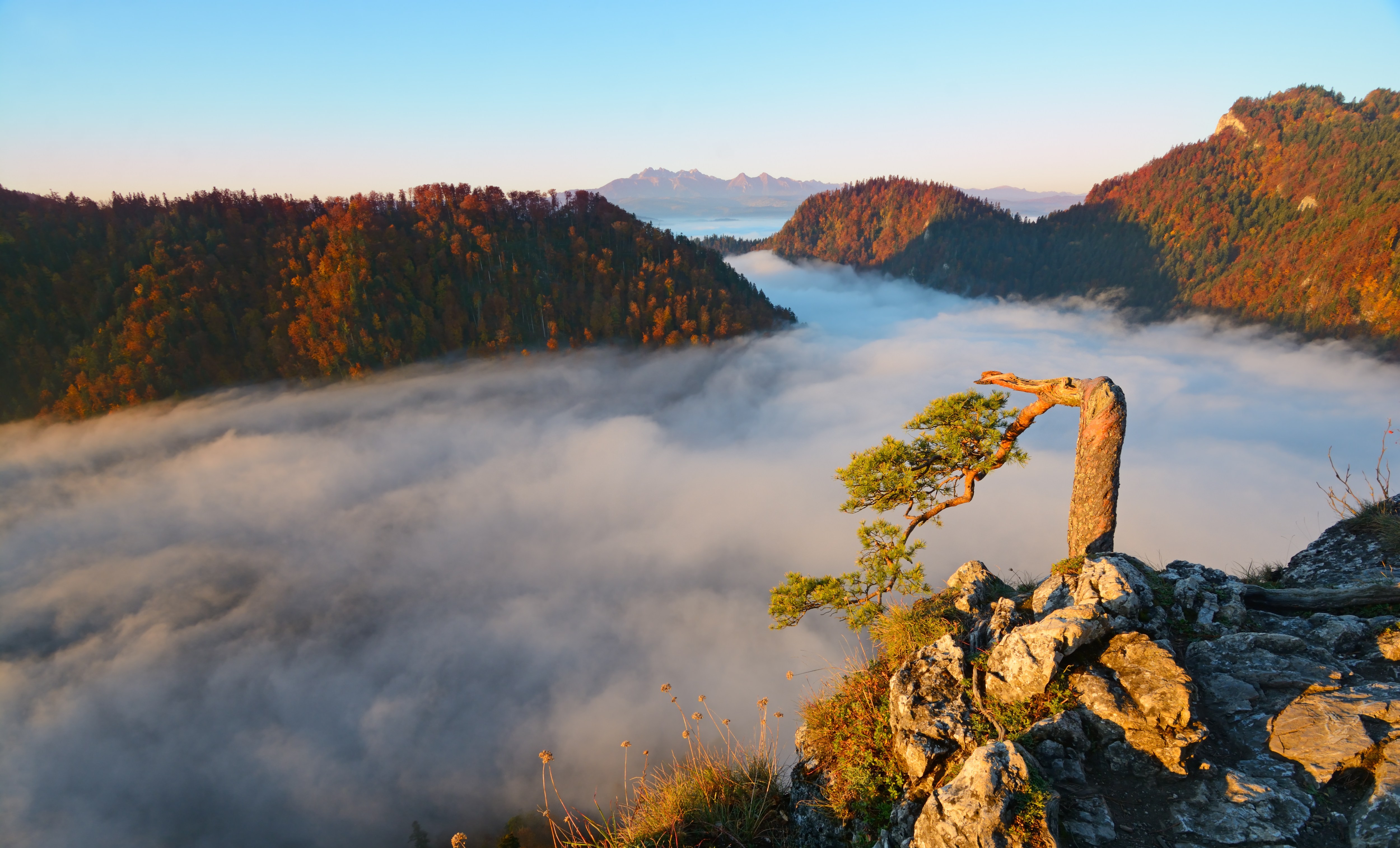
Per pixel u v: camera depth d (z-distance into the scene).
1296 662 6.04
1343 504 9.31
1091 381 9.25
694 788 6.50
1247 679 6.02
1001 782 4.90
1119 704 5.70
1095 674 6.04
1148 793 5.15
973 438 10.49
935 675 6.94
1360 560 8.05
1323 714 5.34
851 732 7.20
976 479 10.77
